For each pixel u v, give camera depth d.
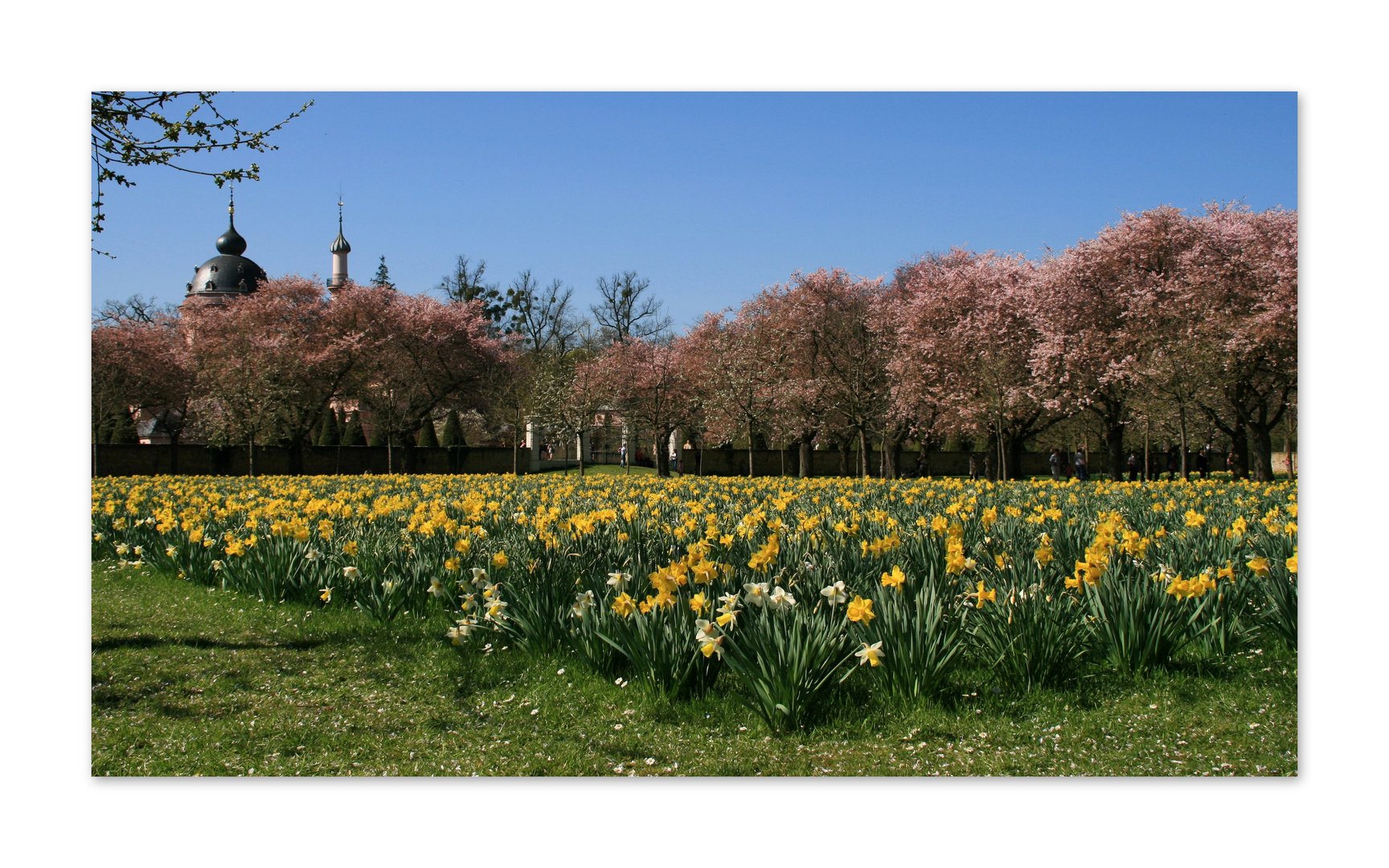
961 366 34.41
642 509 11.62
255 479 25.50
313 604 8.46
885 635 5.47
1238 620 6.16
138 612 8.79
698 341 50.59
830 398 42.69
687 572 6.01
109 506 13.52
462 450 54.31
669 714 5.45
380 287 49.62
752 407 43.47
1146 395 28.22
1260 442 27.22
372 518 11.02
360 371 48.59
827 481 21.02
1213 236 28.62
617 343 53.12
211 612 8.68
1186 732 5.00
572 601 6.67
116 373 46.38
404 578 8.14
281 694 6.14
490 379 51.56
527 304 62.84
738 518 10.29
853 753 4.89
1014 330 32.97
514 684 6.19
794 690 5.11
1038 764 4.71
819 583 6.27
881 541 6.94
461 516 11.20
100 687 6.23
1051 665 5.60
